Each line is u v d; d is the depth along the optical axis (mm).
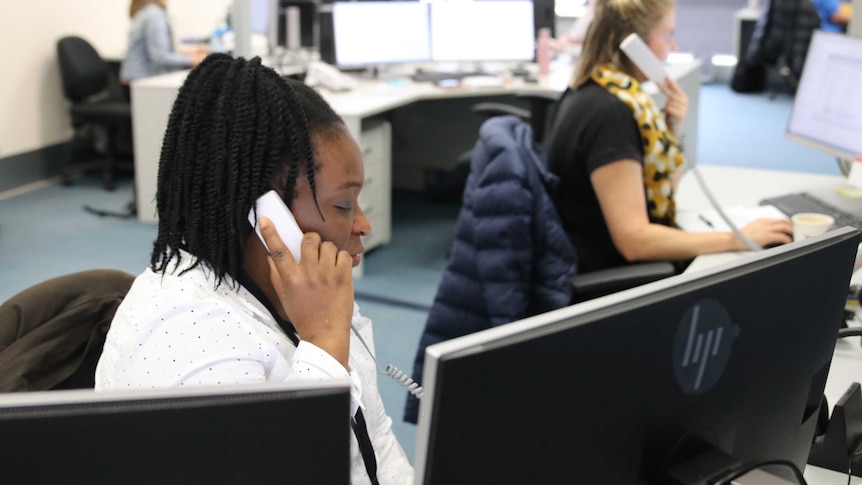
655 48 2150
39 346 1097
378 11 4418
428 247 4156
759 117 7066
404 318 3273
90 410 484
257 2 4828
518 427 584
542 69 4605
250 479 517
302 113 882
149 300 857
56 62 5059
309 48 4863
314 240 875
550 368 587
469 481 575
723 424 729
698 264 1862
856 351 1451
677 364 666
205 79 889
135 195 4430
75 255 3855
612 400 632
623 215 1987
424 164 5152
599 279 1867
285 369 875
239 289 908
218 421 502
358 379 913
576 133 2057
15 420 474
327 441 522
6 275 3594
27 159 4922
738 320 703
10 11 4703
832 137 2414
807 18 6773
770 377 763
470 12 4570
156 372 802
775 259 729
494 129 2016
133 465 496
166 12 5051
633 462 667
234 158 863
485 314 2057
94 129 5129
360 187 932
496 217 1942
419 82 4434
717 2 8352
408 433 2486
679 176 2189
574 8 7609
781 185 2590
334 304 875
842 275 811
